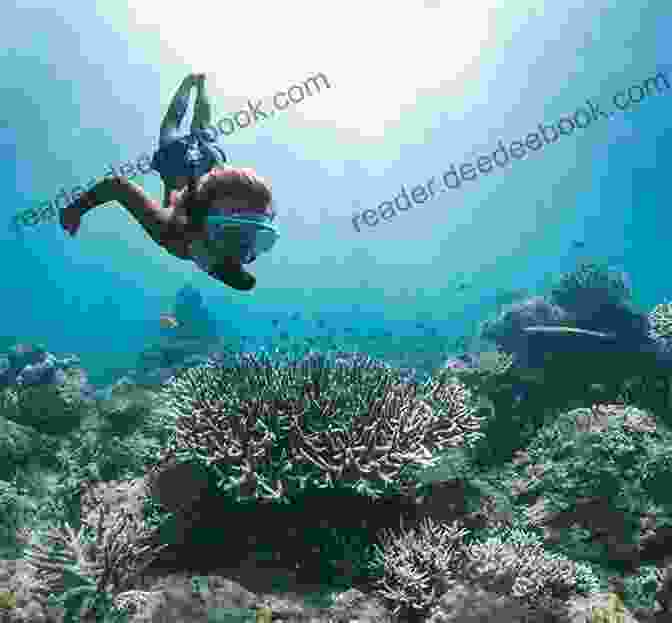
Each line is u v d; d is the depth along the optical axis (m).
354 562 5.27
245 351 6.41
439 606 4.76
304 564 5.32
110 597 4.51
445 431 6.02
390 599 4.91
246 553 5.41
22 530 5.89
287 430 5.38
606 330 10.46
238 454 5.16
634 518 6.29
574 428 7.71
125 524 4.97
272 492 4.96
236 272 1.61
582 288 11.22
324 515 5.58
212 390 5.82
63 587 4.57
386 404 5.64
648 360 9.98
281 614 4.62
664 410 9.04
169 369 15.58
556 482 6.86
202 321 18.19
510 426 8.52
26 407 8.39
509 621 4.64
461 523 5.88
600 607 4.98
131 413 7.79
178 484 5.70
